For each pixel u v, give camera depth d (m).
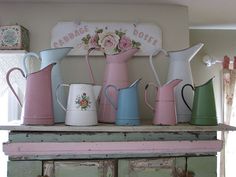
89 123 0.92
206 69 1.85
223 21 1.55
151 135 0.94
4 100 1.18
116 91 1.02
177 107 1.06
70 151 0.90
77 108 0.92
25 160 0.88
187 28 1.25
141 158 0.93
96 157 0.91
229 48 1.86
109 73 1.06
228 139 1.78
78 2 1.20
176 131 0.95
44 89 0.92
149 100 1.21
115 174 0.92
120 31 1.20
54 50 1.01
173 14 1.24
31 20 1.20
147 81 1.22
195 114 0.98
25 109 0.91
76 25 1.18
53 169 0.89
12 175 0.88
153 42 1.21
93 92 0.96
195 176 0.95
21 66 1.16
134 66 1.22
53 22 1.21
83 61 1.20
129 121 0.94
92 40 1.19
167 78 1.12
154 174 0.93
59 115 1.01
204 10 1.32
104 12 1.22
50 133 0.90
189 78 1.09
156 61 1.22
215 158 0.96
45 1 1.19
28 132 0.89
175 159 0.94
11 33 1.09
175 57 1.09
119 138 0.92
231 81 1.78
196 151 0.95
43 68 0.95
